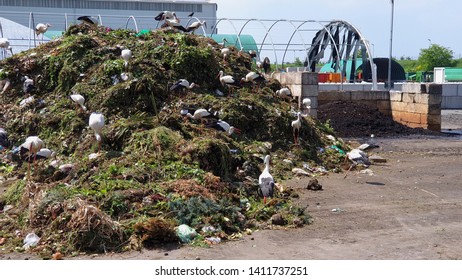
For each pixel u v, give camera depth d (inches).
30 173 455.5
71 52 597.9
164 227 317.1
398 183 491.2
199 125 507.2
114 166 399.5
